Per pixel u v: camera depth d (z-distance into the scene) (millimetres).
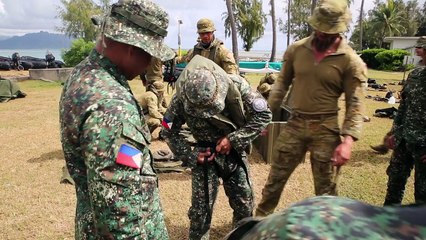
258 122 2471
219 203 4098
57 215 3883
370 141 6723
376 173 5031
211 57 5266
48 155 5910
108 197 1221
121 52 1350
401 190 3482
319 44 2676
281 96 3031
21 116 9250
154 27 1353
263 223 662
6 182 4758
